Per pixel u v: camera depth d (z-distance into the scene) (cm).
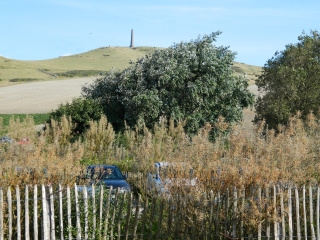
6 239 998
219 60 3288
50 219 969
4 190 1056
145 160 1566
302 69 3491
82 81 10769
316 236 1071
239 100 3397
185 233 1031
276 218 1016
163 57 3322
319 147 1418
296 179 1137
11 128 2864
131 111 3259
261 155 1208
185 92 3241
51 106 7331
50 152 1303
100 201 1005
